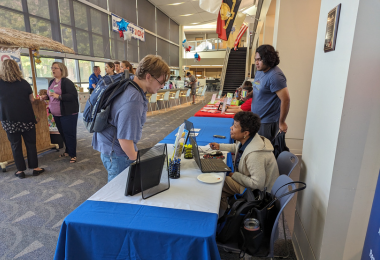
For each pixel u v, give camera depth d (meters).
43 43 3.67
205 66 21.23
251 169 1.64
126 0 10.41
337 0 1.23
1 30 3.36
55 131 3.97
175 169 1.49
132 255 1.03
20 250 1.73
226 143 2.41
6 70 2.52
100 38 8.72
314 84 1.54
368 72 1.07
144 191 1.27
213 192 1.31
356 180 1.19
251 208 1.29
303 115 3.71
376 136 1.12
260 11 7.72
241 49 14.87
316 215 1.39
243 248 1.28
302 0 3.45
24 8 5.78
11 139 2.78
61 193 2.57
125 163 1.52
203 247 0.95
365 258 1.09
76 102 3.31
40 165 3.34
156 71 1.27
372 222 1.04
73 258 1.07
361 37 1.04
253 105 2.64
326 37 1.33
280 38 3.59
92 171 3.15
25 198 2.46
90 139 4.70
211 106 5.37
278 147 2.12
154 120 7.02
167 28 15.61
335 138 1.19
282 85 2.24
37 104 3.72
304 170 1.67
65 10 6.98
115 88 1.26
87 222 1.03
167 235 0.97
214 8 3.90
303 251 1.58
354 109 1.12
